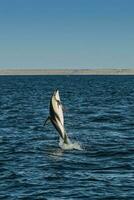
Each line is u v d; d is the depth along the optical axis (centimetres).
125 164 2542
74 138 3506
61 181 2191
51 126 4356
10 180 2223
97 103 7719
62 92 11962
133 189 2047
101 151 2927
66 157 2741
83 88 14875
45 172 2369
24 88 15338
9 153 2902
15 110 6391
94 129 4128
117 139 3469
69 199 1919
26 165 2541
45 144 3238
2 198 1942
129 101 8238
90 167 2473
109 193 1992
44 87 16212
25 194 1995
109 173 2336
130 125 4444
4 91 12950
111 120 4894
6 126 4394
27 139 3506
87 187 2088
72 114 5628
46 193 2005
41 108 6744
